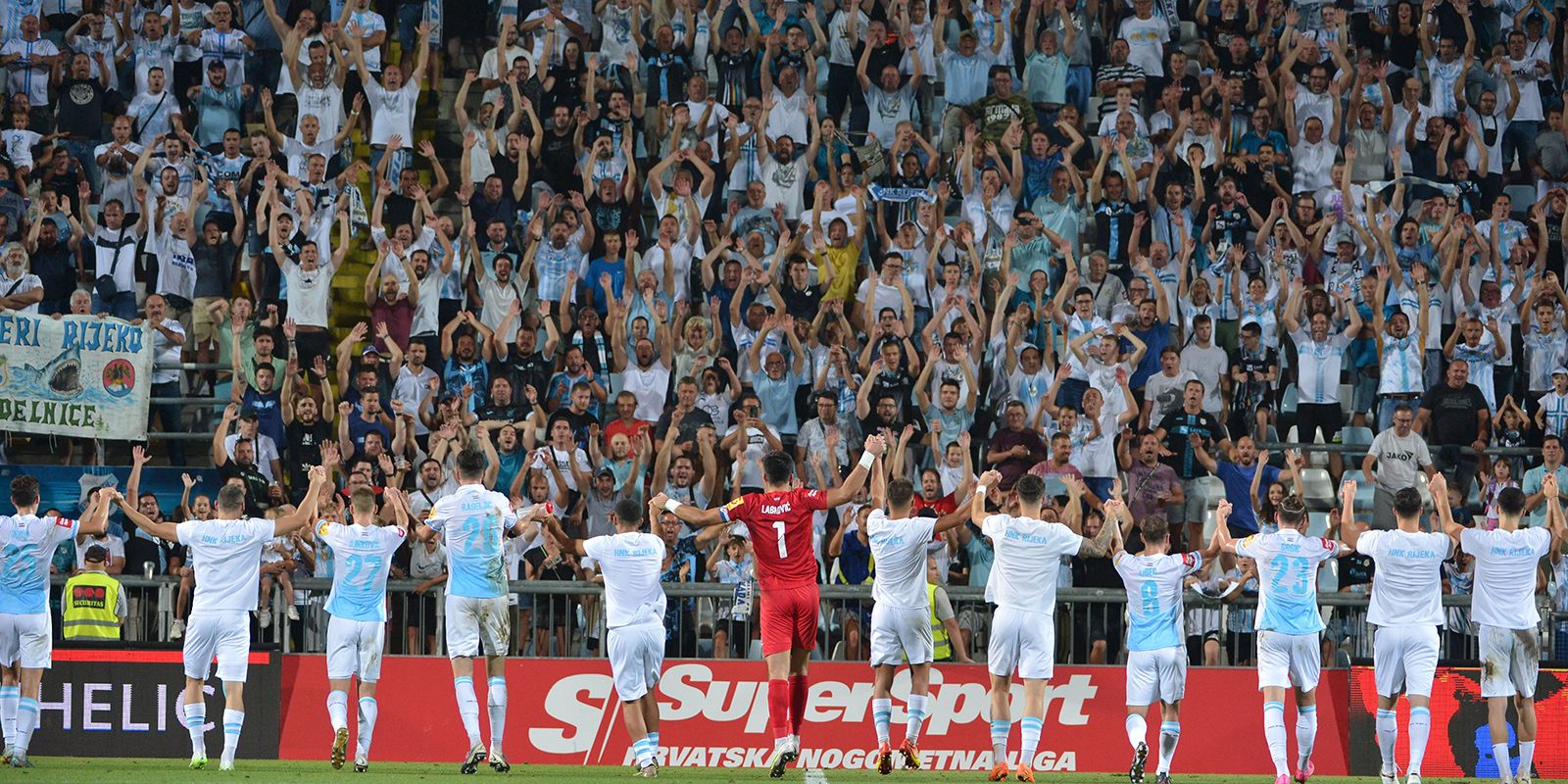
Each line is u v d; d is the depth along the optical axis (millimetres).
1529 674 34438
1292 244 56875
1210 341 54375
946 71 61375
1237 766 37844
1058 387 52219
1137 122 60562
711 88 62312
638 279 54750
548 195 56906
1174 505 49562
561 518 46406
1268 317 55031
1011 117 59719
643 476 48688
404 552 45625
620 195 57531
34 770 32625
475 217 56250
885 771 32812
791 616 31656
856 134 60844
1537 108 62031
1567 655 42625
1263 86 61125
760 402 52094
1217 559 45125
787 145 58031
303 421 48906
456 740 37625
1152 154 59156
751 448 50500
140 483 49969
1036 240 56562
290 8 60688
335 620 32469
